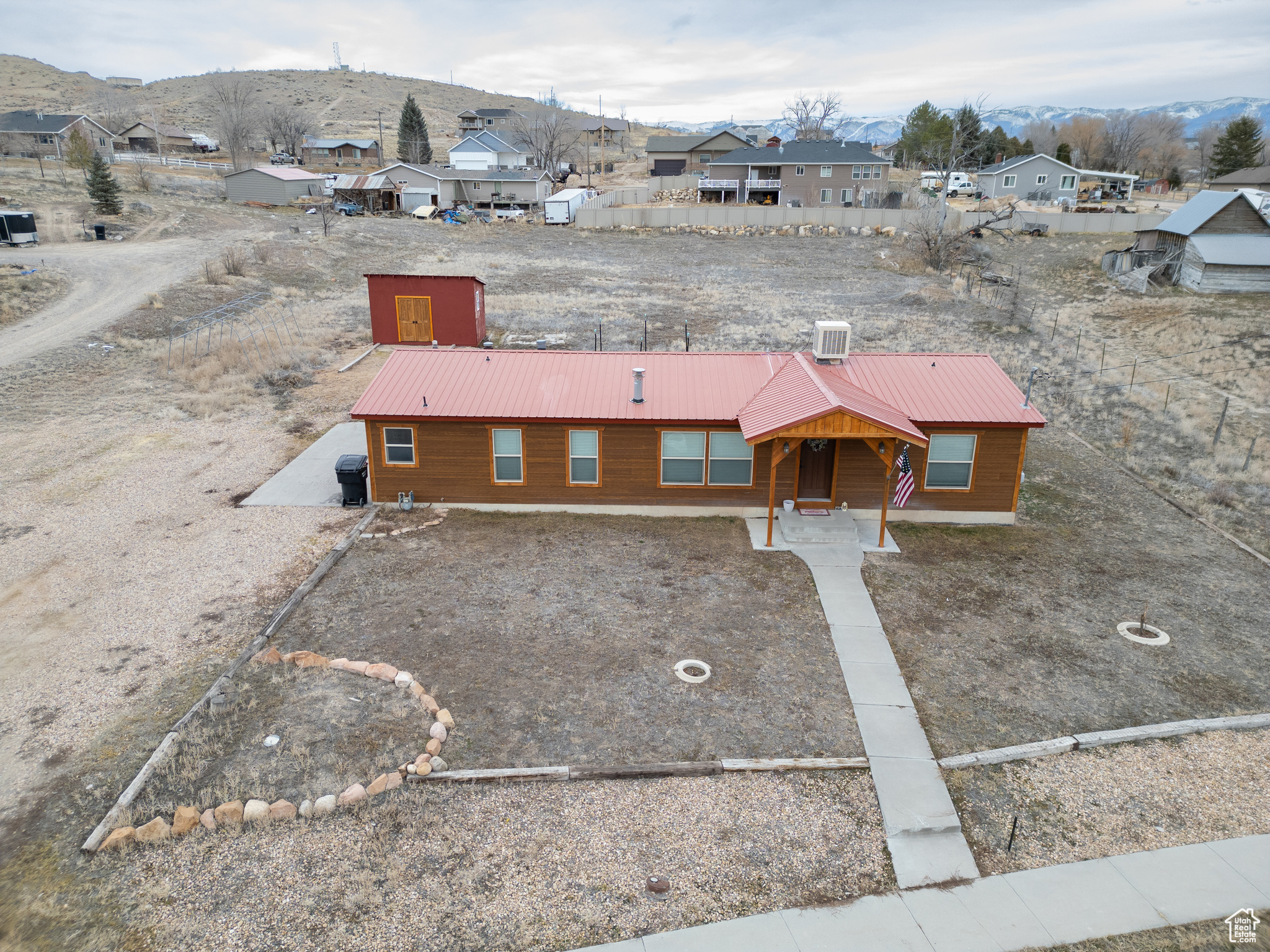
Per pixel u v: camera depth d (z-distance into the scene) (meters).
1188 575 16.69
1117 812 10.34
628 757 11.09
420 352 20.52
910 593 15.75
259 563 16.41
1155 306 41.41
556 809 10.21
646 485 18.97
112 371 28.67
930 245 52.41
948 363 19.86
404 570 16.23
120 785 10.40
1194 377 31.08
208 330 34.03
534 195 74.19
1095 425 26.16
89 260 43.31
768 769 10.94
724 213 64.94
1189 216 47.47
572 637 13.97
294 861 9.35
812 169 70.88
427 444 18.89
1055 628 14.58
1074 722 12.02
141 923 8.55
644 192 76.19
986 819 10.23
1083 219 61.22
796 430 16.27
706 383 19.42
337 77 196.38
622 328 35.78
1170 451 24.09
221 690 12.12
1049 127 145.62
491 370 19.92
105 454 21.98
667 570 16.48
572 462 18.92
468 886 9.09
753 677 12.97
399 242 56.03
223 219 58.59
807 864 9.50
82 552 16.72
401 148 100.31
